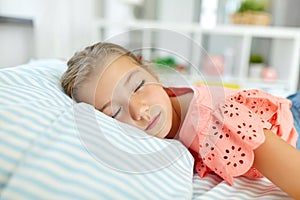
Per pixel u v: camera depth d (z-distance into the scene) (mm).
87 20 2107
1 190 381
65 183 387
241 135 575
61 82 637
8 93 483
